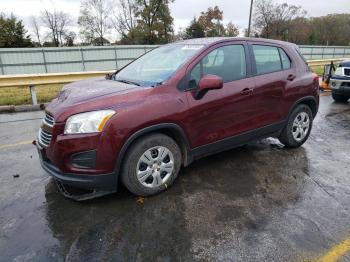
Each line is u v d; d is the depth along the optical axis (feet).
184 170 13.29
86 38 163.02
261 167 13.65
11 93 34.14
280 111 14.49
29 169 13.48
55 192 11.46
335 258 8.09
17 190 11.61
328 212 10.18
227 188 11.75
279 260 8.02
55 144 9.62
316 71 53.93
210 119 11.89
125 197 11.06
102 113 9.65
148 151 10.65
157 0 143.64
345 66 27.55
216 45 12.41
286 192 11.48
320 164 14.07
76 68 87.04
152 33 147.43
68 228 9.36
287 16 170.30
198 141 11.84
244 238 8.87
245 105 12.92
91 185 9.93
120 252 8.35
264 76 13.64
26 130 19.93
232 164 13.96
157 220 9.73
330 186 11.97
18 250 8.43
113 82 12.30
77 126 9.52
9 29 141.79
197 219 9.77
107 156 9.74
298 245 8.57
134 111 10.01
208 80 10.88
